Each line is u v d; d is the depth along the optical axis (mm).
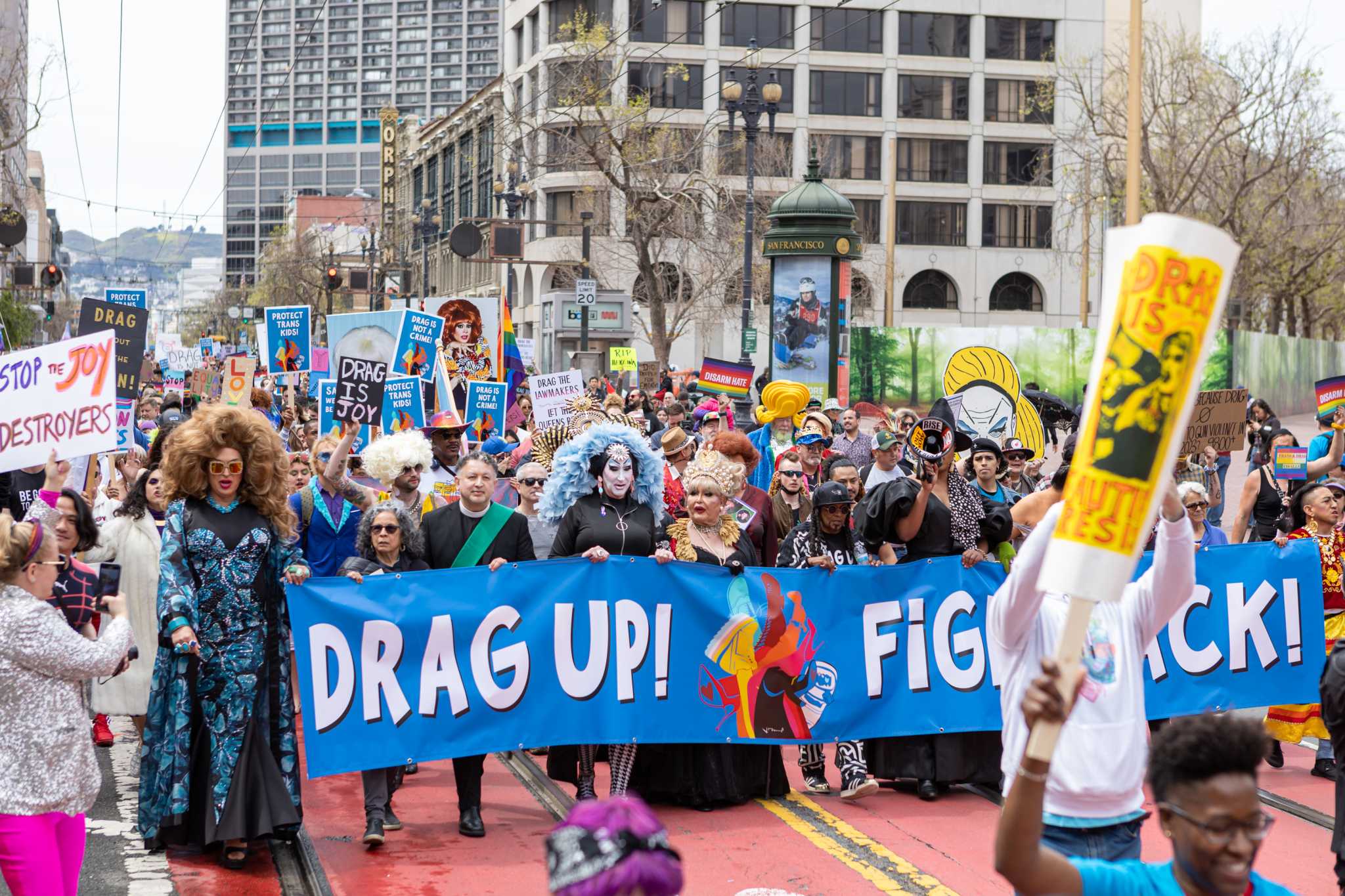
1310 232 47250
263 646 6590
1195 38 40500
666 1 63469
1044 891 3031
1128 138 20219
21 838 5086
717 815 7781
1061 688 2988
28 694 5141
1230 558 8523
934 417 8148
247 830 6523
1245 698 8492
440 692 7355
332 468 8711
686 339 64438
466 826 7379
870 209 66938
